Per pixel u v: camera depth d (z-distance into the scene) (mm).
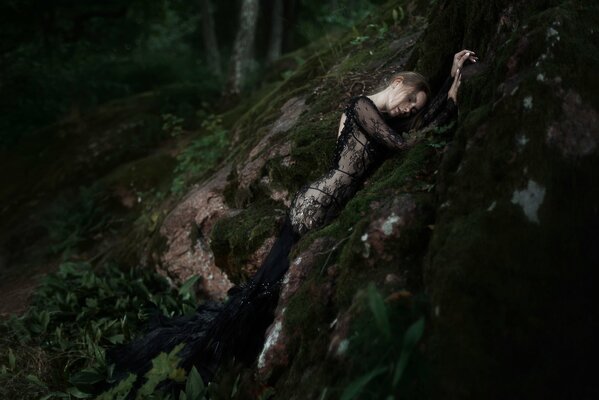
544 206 2496
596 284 2410
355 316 2648
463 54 3596
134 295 5371
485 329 2336
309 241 3469
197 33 17172
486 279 2408
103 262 6613
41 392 4316
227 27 16656
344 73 5648
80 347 4762
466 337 2322
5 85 12297
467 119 2906
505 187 2578
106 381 4129
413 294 2656
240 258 4574
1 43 12258
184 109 10594
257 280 3799
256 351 3623
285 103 5996
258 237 4496
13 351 4758
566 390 2256
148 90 14273
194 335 4055
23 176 9984
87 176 9500
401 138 3611
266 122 5887
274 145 5027
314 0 13297
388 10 6574
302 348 2961
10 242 8391
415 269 2768
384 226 2912
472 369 2273
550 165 2537
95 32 13984
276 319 3262
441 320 2381
